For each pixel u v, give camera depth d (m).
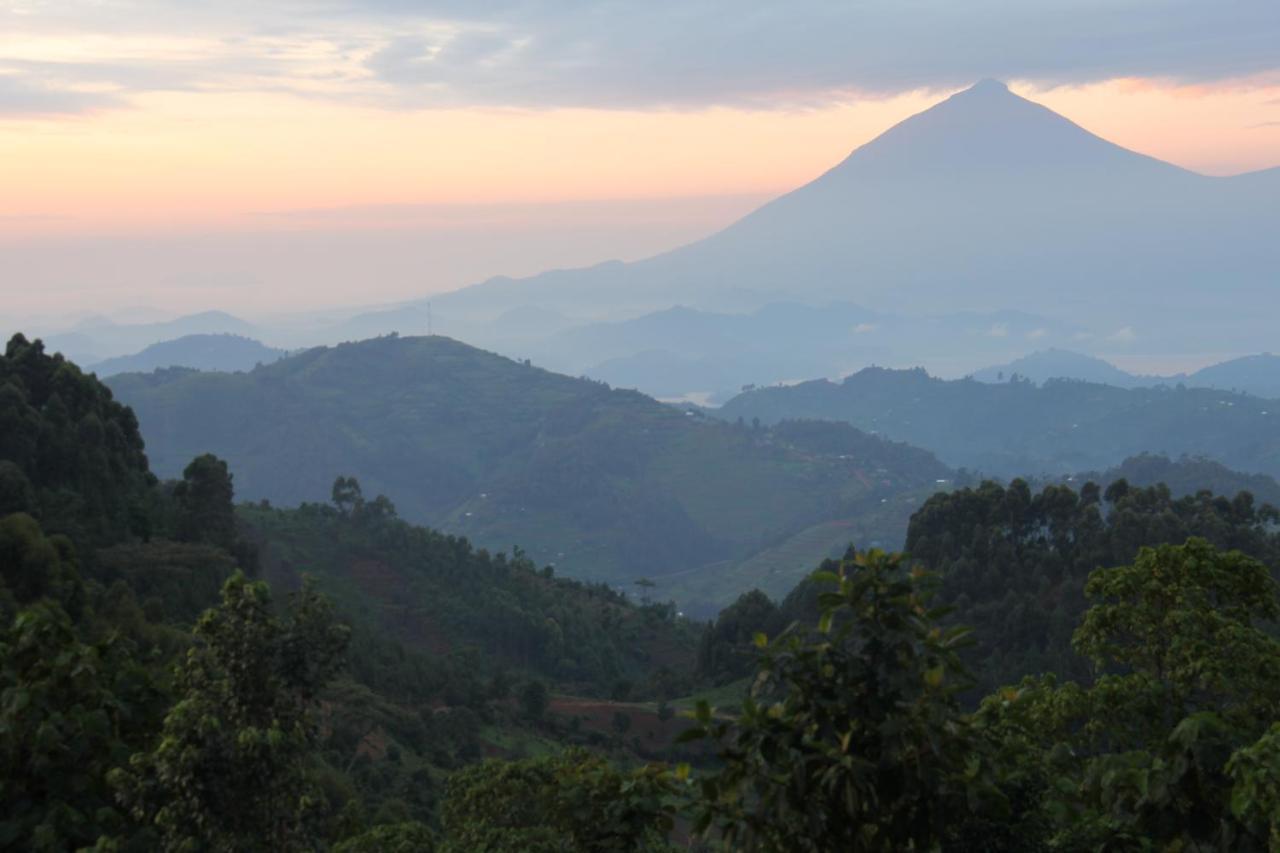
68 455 74.12
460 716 75.94
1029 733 18.31
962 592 87.31
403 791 54.53
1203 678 18.33
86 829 15.45
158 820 13.62
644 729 87.56
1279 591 21.64
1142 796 11.75
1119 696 18.62
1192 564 20.02
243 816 13.85
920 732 8.68
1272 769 10.36
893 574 9.02
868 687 8.72
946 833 9.36
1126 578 20.39
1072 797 12.46
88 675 16.67
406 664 85.50
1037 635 79.75
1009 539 94.25
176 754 13.66
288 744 14.09
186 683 14.27
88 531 70.31
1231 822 11.30
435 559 129.50
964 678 9.11
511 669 111.88
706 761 76.94
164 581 68.38
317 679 14.48
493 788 20.27
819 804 8.57
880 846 8.92
